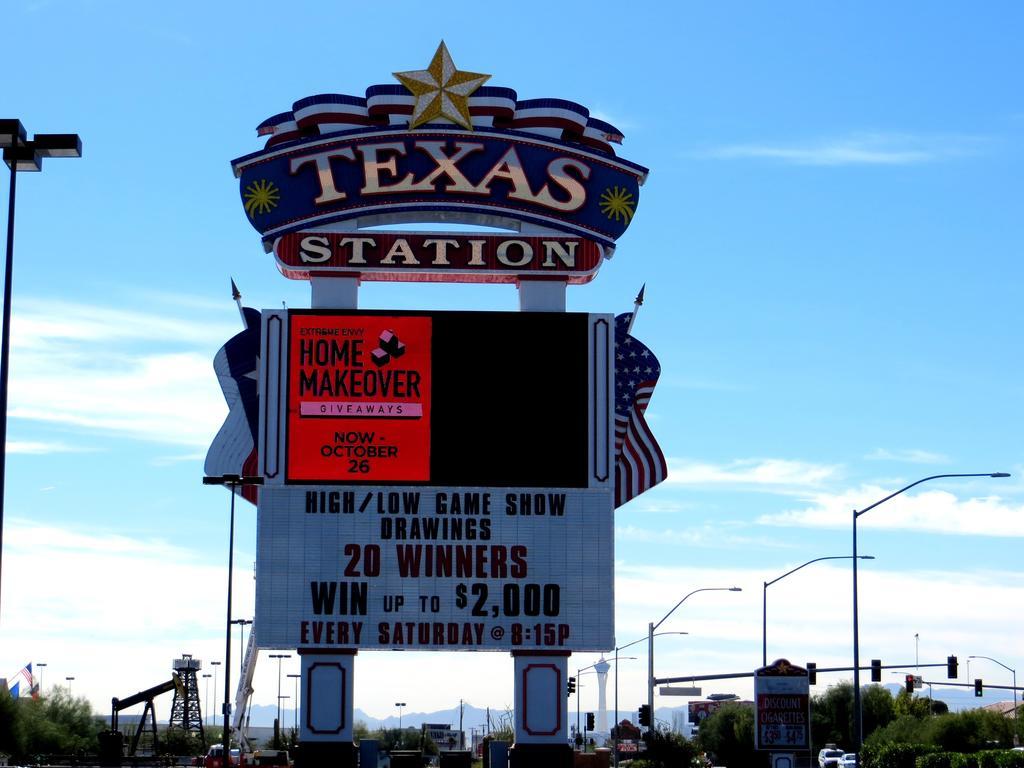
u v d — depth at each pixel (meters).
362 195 54.25
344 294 53.84
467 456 52.34
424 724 164.62
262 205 54.19
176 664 159.12
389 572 52.06
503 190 54.47
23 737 123.00
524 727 52.00
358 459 52.31
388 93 54.78
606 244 54.31
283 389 52.47
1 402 33.72
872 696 146.50
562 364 52.81
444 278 54.69
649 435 55.12
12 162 33.81
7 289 34.03
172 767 106.12
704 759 109.25
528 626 51.97
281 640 51.69
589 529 52.41
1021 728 116.81
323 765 51.41
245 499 54.12
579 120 55.22
